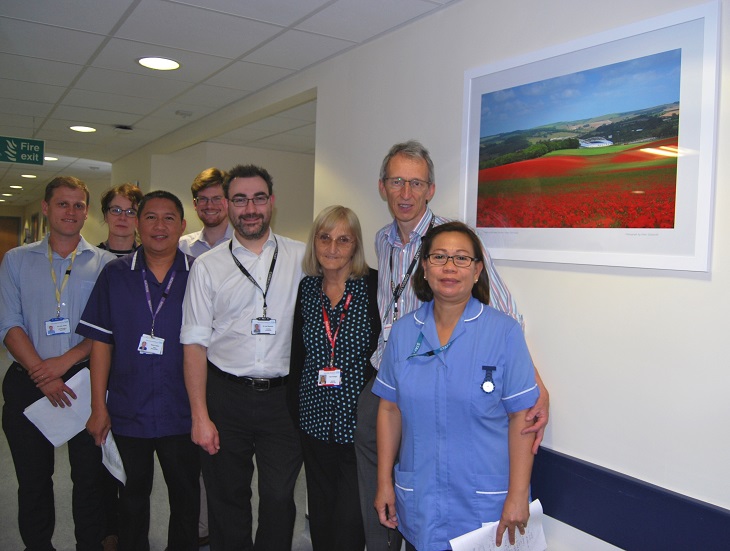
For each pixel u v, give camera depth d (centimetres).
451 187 239
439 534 161
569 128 189
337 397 197
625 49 174
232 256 216
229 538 219
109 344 231
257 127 512
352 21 259
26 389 239
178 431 227
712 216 155
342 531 199
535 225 201
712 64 154
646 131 168
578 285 190
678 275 164
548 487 198
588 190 184
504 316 162
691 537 161
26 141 572
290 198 666
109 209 310
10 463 383
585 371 188
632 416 176
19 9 256
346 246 198
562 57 191
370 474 199
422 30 253
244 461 220
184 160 626
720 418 156
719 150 154
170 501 239
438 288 159
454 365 159
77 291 247
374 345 200
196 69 344
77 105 450
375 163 282
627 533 176
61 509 320
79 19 268
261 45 296
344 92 306
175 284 229
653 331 170
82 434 242
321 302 205
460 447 158
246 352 212
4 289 238
